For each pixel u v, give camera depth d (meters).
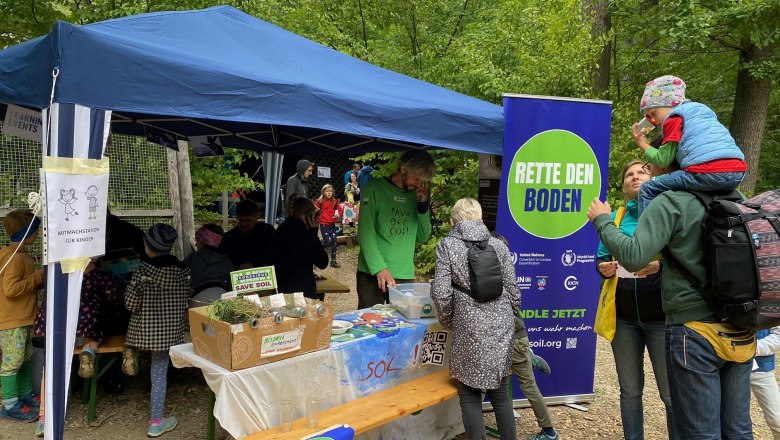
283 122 2.72
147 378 4.45
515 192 3.78
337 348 2.82
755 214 1.98
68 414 3.73
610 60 9.22
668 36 8.10
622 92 9.69
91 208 2.53
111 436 3.45
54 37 2.21
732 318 2.00
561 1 7.04
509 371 2.99
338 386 2.85
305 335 2.67
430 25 8.93
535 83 6.68
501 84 6.78
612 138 7.16
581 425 3.83
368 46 9.04
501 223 3.79
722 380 2.21
